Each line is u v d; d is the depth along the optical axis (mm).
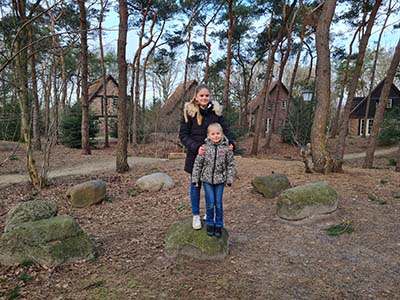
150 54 20344
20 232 3127
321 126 6699
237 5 17219
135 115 18500
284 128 20812
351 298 2424
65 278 2834
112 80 30312
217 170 3006
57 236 3131
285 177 5570
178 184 7047
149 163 10680
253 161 9156
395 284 2617
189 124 3123
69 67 12344
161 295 2500
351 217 4199
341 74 27312
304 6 13492
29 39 6102
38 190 6750
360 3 14820
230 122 16328
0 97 8031
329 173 6680
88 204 5711
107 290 2602
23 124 6645
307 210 4102
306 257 3164
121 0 7992
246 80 29672
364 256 3150
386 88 10359
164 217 4918
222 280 2729
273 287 2600
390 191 5328
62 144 17391
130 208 5578
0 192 6641
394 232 3719
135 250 3496
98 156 12945
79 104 17906
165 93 25922
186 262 3086
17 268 2998
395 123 21156
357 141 23547
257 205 5012
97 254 3373
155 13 16828
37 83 7094
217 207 3109
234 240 3668
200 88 3061
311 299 2422
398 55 9938
